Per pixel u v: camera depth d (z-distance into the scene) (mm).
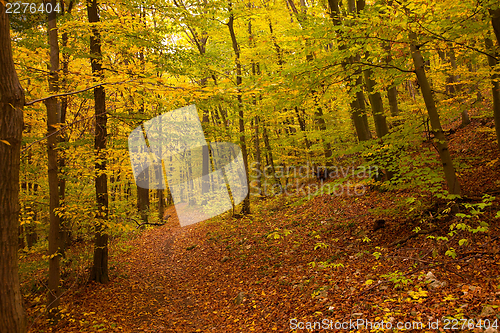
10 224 2559
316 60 5594
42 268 8492
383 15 4938
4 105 2572
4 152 2555
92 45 7480
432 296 3629
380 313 3680
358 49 5680
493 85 7090
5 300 2455
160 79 3502
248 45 13148
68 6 8273
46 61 7191
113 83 3375
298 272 6316
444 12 5109
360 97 9445
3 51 2584
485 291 3354
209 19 11312
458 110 7473
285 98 6238
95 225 7387
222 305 6059
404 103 10953
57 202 5742
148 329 5352
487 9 5094
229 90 3488
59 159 7742
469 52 6500
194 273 8531
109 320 5688
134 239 13836
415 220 6348
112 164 7277
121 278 8289
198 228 13242
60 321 5582
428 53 6211
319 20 7902
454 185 5410
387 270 4918
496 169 7102
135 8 7609
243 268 7777
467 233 4840
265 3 13344
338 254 6504
